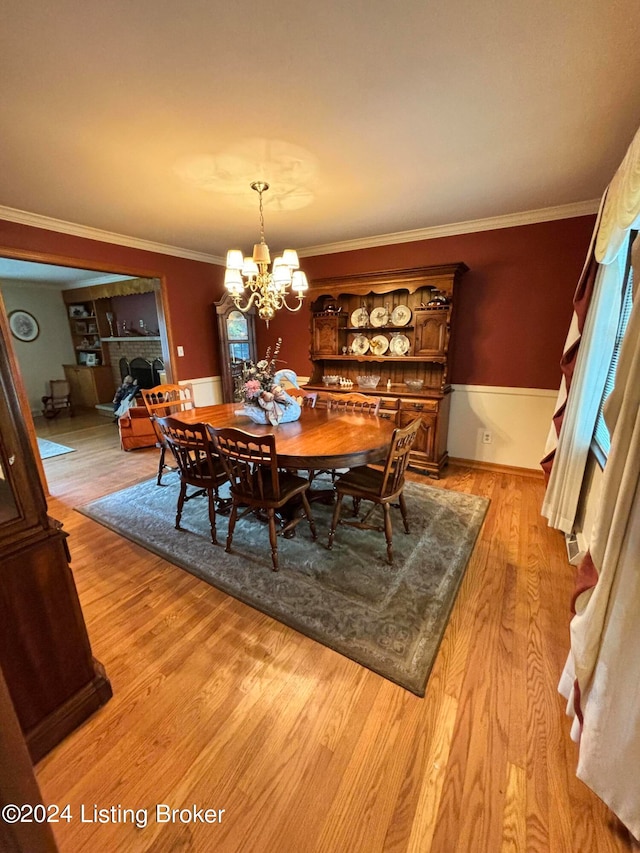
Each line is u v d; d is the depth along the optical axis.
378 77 1.51
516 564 2.27
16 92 1.55
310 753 1.26
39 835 0.64
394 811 1.11
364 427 2.65
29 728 1.23
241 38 1.30
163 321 4.41
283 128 1.86
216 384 5.09
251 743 1.29
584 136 1.98
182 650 1.68
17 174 2.33
